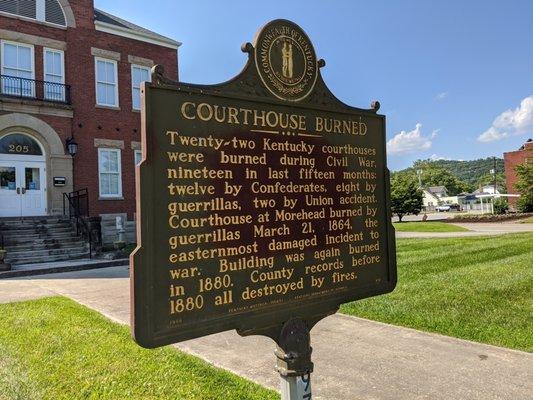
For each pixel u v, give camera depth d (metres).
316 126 3.04
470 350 5.06
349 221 3.20
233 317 2.57
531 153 49.59
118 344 5.44
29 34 17.19
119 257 14.99
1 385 4.25
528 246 14.33
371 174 3.37
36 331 6.00
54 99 17.58
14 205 16.62
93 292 9.19
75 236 16.28
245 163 2.67
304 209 2.94
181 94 2.44
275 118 2.82
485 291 7.73
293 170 2.89
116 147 19.00
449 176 131.12
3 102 16.20
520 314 6.33
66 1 18.06
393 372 4.50
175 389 4.15
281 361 2.86
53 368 4.69
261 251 2.71
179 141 2.42
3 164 16.42
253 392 4.07
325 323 6.27
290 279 2.84
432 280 8.93
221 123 2.59
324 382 4.30
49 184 17.17
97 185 18.38
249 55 2.72
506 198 52.91
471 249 13.98
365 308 6.93
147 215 2.29
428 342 5.37
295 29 2.95
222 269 2.54
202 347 5.41
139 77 20.03
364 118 3.35
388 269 3.42
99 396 4.03
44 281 11.04
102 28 18.91
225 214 2.57
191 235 2.44
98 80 18.81
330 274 3.06
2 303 8.04
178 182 2.41
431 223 34.00
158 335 2.29
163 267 2.34
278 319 2.78
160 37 20.44
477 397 3.92
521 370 4.47
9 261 13.86
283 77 2.86
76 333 5.90
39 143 17.16
